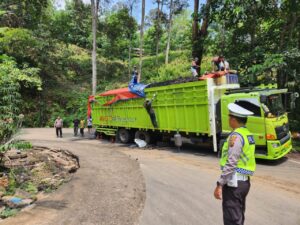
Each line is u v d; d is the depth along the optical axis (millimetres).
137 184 8102
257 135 10828
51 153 14234
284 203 6613
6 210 6570
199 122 12805
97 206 6348
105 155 12781
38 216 5820
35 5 31734
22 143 10195
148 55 56062
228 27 17938
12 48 28750
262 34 17984
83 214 5898
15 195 7875
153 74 37094
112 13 41188
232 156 3818
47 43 33969
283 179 8656
